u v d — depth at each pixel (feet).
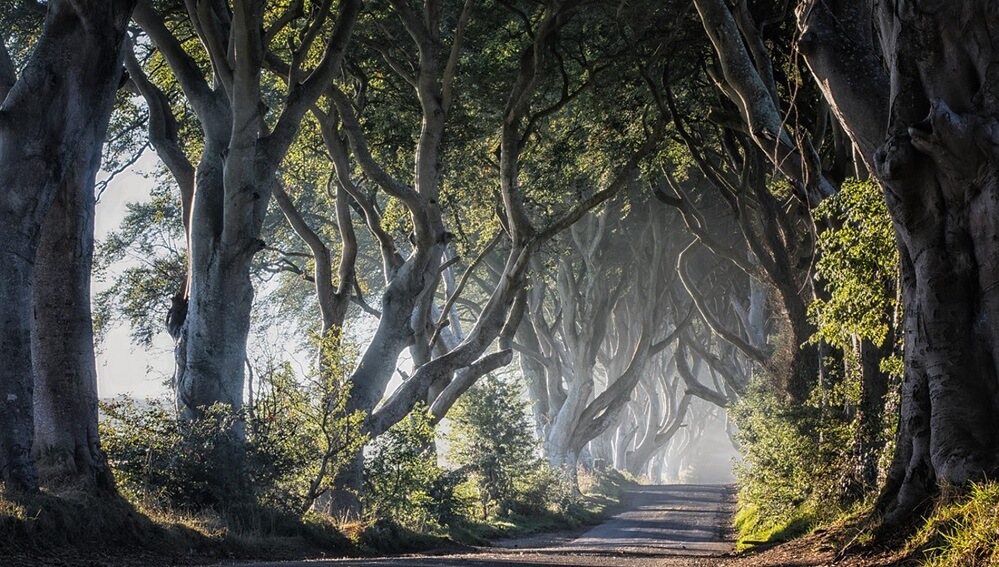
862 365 104.58
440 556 90.99
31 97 71.10
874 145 59.77
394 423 135.13
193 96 111.24
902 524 56.13
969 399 53.98
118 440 93.50
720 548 110.63
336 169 142.61
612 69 146.10
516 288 147.54
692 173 213.66
